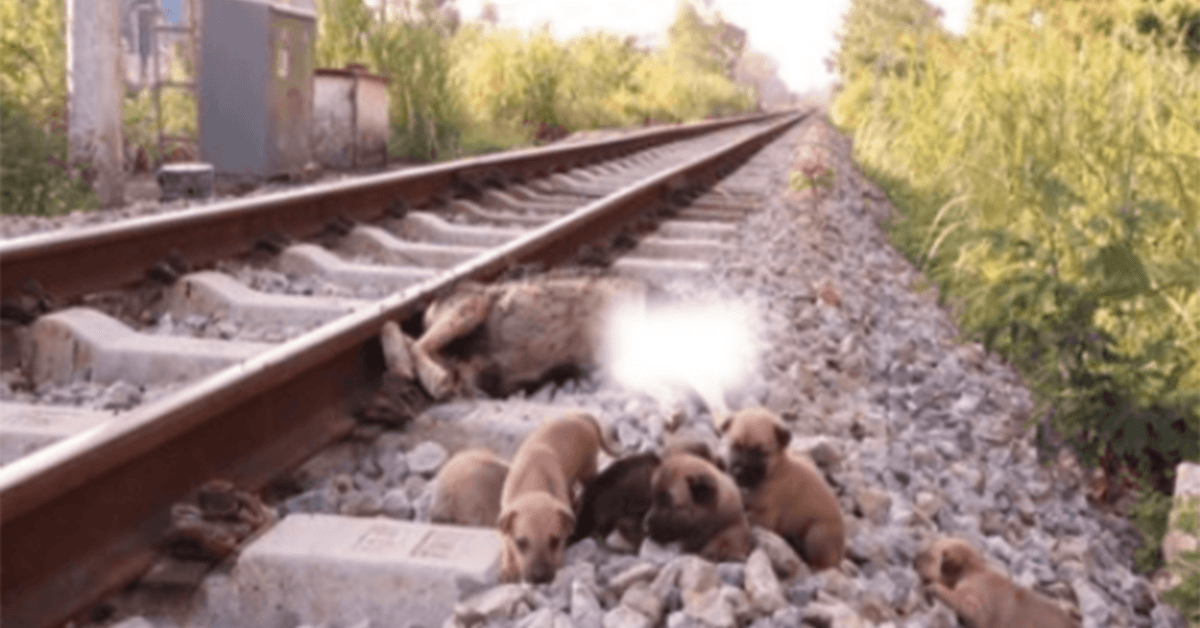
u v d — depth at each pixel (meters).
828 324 6.01
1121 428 4.52
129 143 13.79
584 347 4.48
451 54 21.47
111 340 4.46
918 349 5.90
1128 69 6.88
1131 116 6.33
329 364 3.76
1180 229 5.83
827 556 3.05
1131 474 4.55
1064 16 8.80
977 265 6.76
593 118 31.42
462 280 4.91
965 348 5.98
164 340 4.52
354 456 3.68
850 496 3.67
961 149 9.02
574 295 4.44
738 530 2.86
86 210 10.02
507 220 9.28
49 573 2.45
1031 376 5.17
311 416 3.61
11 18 13.07
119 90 10.32
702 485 2.81
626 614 2.46
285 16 12.84
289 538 2.81
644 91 44.06
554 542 2.67
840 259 8.37
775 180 14.13
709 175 13.77
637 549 3.00
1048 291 5.10
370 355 4.08
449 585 2.65
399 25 17.98
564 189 11.94
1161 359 4.78
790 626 2.48
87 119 10.13
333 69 14.64
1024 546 3.66
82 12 9.98
